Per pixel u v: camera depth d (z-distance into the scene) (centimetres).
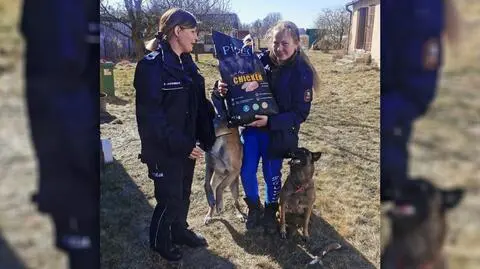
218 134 246
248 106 227
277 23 239
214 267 234
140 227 276
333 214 298
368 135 504
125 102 655
